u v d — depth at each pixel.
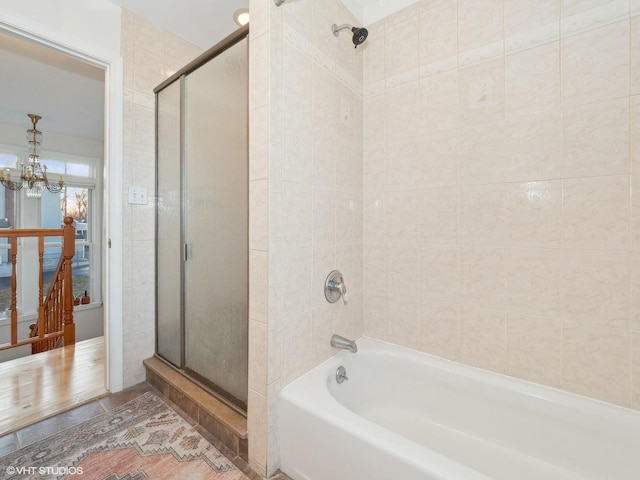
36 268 4.05
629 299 1.13
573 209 1.23
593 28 1.17
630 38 1.11
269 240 1.20
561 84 1.24
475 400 1.41
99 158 4.54
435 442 1.40
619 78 1.13
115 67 1.81
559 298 1.26
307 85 1.38
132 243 1.93
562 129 1.24
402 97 1.66
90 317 4.43
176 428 1.51
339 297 1.61
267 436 1.22
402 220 1.68
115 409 1.66
